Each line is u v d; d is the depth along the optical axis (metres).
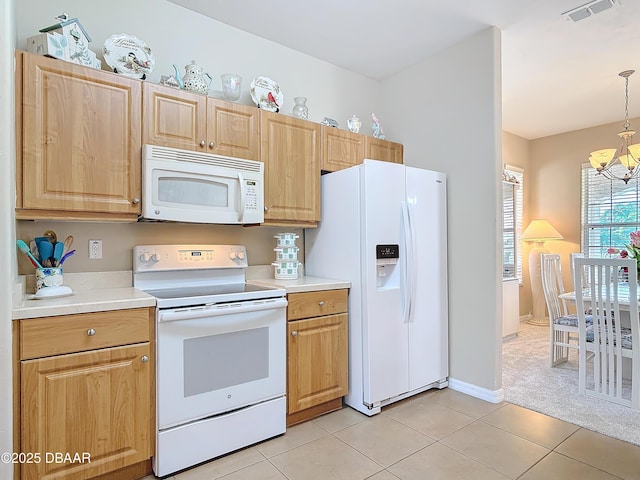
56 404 1.56
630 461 1.94
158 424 1.80
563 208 5.35
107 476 1.72
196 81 2.29
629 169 3.94
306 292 2.38
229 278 2.59
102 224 2.18
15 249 1.67
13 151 1.60
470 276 2.87
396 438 2.18
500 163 2.76
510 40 2.93
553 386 3.00
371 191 2.53
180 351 1.85
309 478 1.80
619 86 3.81
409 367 2.71
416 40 2.92
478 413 2.51
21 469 1.49
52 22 2.05
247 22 2.68
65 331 1.58
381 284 2.75
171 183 2.06
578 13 2.57
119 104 1.93
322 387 2.44
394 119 3.51
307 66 3.15
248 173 2.34
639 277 3.06
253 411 2.10
